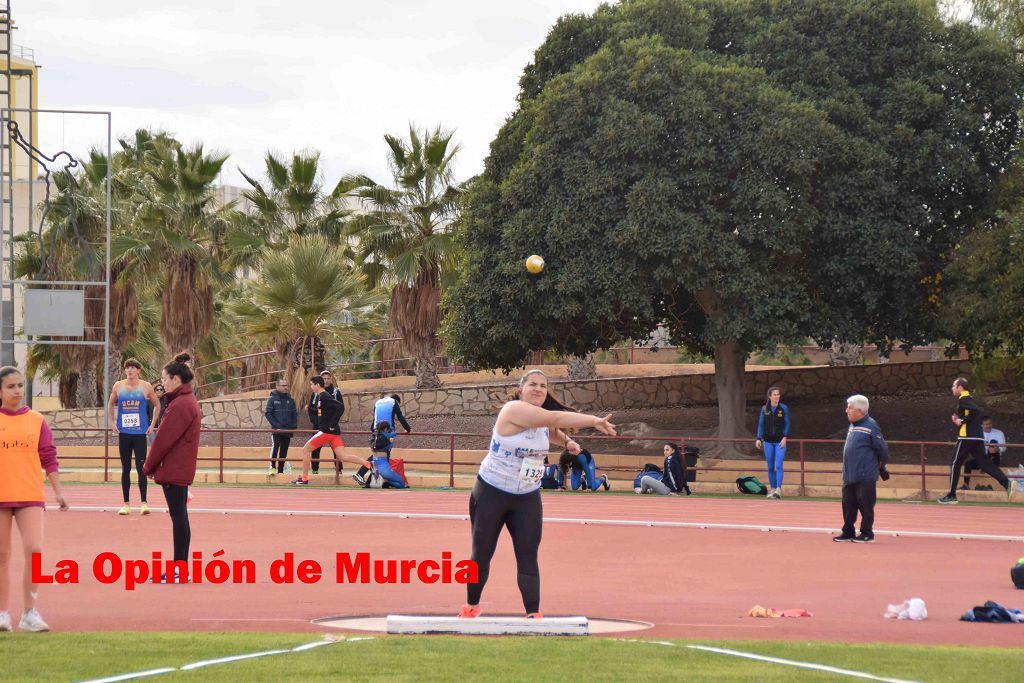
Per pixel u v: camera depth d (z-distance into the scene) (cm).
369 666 612
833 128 2622
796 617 895
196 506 1955
